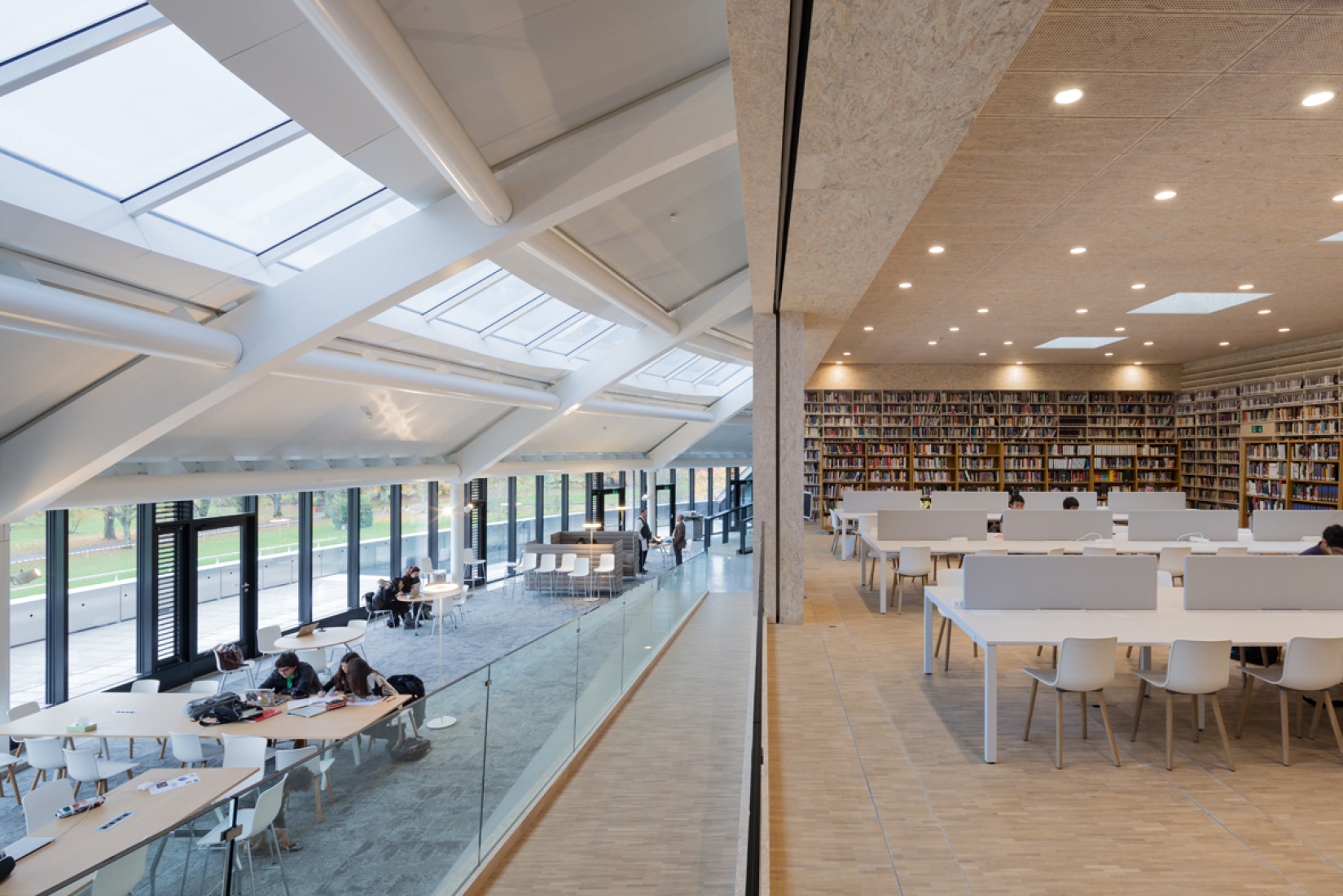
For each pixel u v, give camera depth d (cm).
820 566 1094
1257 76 350
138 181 455
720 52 491
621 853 489
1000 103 381
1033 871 299
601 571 1540
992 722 403
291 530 1215
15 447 611
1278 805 352
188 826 289
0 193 390
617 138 526
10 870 366
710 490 2672
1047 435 1534
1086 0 289
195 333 526
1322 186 502
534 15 365
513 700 525
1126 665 587
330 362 714
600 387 1248
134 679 930
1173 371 1503
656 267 909
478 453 1388
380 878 390
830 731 450
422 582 1390
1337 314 967
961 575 586
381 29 288
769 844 321
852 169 370
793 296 696
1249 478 1276
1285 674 397
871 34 241
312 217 572
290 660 707
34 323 407
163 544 979
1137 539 841
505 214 531
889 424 1564
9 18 307
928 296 871
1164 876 294
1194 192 514
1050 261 711
